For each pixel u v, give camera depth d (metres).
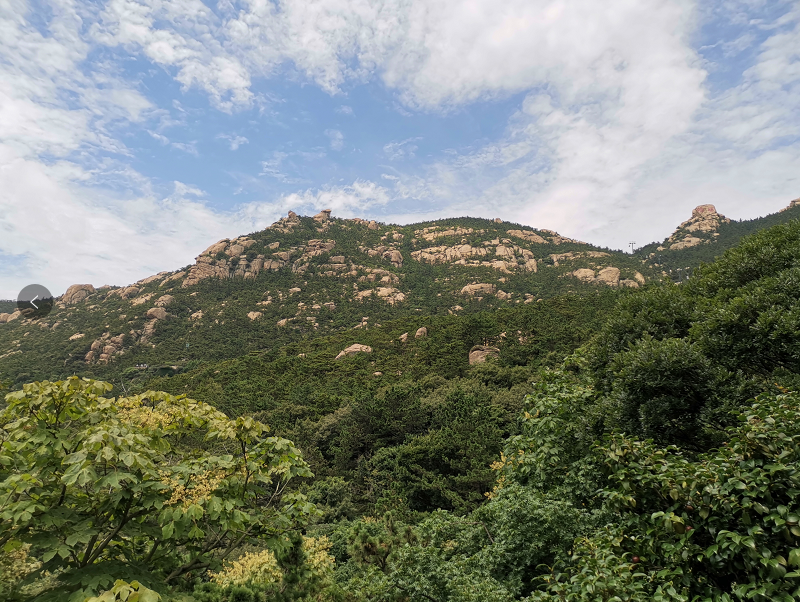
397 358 60.16
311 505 5.56
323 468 31.86
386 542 10.50
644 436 10.39
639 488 4.80
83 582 3.85
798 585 3.55
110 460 4.30
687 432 10.52
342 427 36.59
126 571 4.21
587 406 11.34
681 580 4.21
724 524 4.12
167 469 4.86
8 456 4.43
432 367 50.53
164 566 5.16
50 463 4.49
